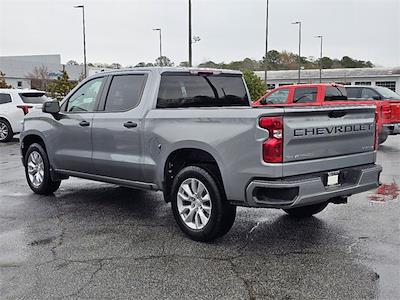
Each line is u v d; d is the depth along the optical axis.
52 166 7.13
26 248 4.93
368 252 4.73
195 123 5.03
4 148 14.43
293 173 4.50
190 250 4.84
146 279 4.12
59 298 3.77
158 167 5.48
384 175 9.09
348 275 4.16
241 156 4.58
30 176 7.65
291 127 4.45
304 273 4.21
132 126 5.74
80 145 6.55
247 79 34.25
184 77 6.04
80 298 3.77
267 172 4.43
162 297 3.77
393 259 4.53
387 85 57.84
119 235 5.36
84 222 5.91
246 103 6.77
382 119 13.14
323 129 4.71
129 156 5.84
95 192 7.70
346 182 5.04
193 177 5.09
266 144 4.41
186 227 5.22
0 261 4.57
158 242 5.11
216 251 4.81
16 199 7.22
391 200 6.97
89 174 6.55
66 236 5.34
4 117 15.63
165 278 4.14
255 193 4.54
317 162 4.69
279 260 4.54
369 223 5.76
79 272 4.29
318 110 4.66
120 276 4.19
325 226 5.65
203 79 6.24
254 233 5.40
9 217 6.16
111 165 6.08
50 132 7.05
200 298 3.75
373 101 13.30
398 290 3.85
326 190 4.70
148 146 5.57
